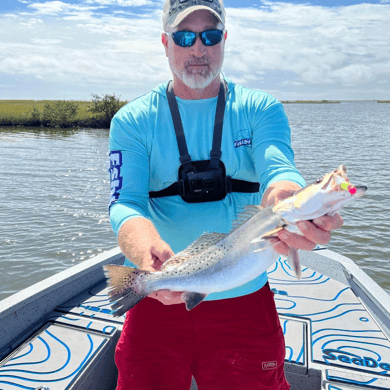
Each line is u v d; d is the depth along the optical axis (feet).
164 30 6.16
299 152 84.07
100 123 171.94
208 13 5.65
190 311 5.95
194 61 5.76
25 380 7.55
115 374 9.19
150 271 5.19
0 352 8.46
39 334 9.02
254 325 5.90
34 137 120.88
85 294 10.98
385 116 345.10
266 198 5.38
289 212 4.50
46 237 32.12
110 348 8.87
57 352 8.40
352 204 40.75
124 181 6.14
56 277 10.43
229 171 6.21
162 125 6.23
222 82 6.42
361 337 8.96
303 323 9.50
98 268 11.64
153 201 6.49
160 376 6.17
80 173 59.52
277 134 6.00
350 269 11.82
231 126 6.15
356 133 142.41
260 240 4.66
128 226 5.58
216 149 6.11
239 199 6.27
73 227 34.58
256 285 6.04
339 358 8.20
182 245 6.35
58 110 172.04
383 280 24.86
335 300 10.62
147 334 6.09
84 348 8.52
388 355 8.30
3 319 8.67
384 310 9.43
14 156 76.59
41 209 39.93
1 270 26.37
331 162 69.62
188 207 6.24
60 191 47.52
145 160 6.29
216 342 5.97
